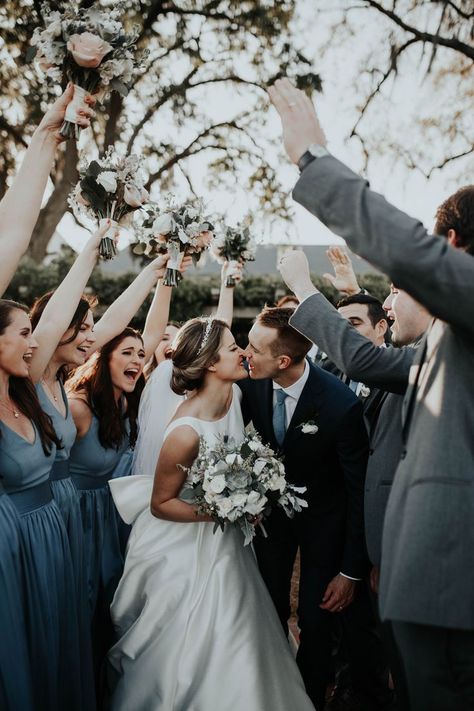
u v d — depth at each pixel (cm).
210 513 279
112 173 319
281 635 302
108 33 276
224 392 301
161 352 456
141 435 351
